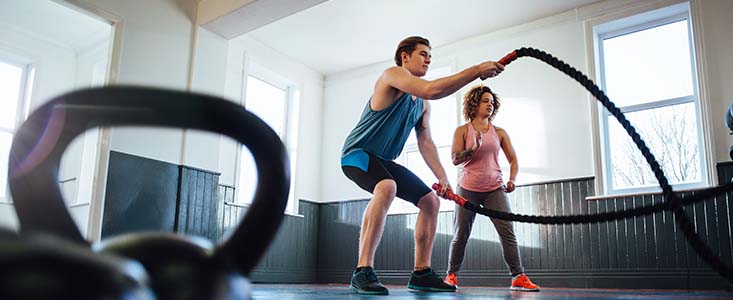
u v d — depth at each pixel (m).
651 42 4.69
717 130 4.17
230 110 0.22
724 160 4.11
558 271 4.63
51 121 0.21
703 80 4.28
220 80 4.78
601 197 4.50
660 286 4.18
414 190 2.41
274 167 0.25
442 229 5.35
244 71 5.52
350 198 6.13
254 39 5.68
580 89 4.80
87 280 0.13
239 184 5.29
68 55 5.16
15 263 0.12
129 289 0.14
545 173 4.85
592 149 4.64
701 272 4.05
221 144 5.17
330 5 5.01
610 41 4.89
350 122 6.32
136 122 0.21
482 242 5.07
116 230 3.86
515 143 5.05
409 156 5.88
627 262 4.35
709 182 4.14
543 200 4.81
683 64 4.51
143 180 4.11
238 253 0.24
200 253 0.23
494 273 4.95
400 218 5.72
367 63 6.29
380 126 2.35
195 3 4.70
